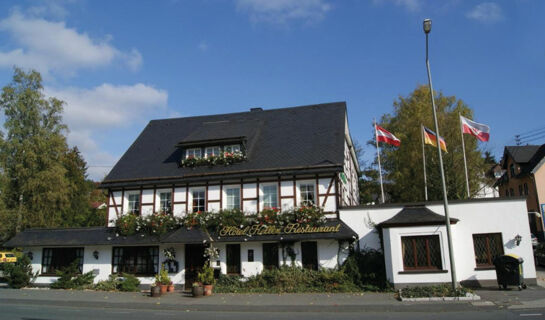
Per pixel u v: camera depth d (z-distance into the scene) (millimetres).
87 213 40156
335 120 23047
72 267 20656
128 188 21922
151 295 17031
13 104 33938
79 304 15477
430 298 13609
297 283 17531
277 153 21094
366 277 17219
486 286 16625
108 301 15664
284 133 22906
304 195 19578
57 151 34531
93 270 21031
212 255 18781
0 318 12227
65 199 33750
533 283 16469
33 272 21734
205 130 23406
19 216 32188
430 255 16406
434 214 17047
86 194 43125
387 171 35625
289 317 11797
